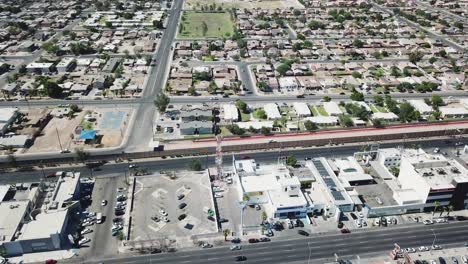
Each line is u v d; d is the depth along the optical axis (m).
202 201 191.88
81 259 159.38
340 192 192.00
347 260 162.38
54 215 172.00
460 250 168.12
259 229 177.62
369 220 183.75
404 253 157.88
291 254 165.00
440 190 182.62
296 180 194.12
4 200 185.75
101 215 182.12
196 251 165.12
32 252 162.00
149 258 161.12
